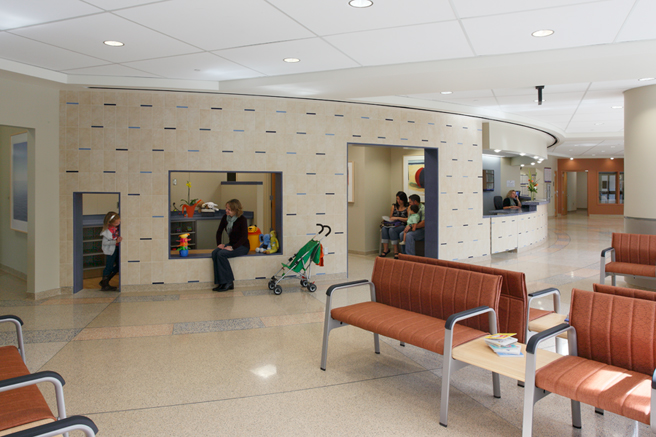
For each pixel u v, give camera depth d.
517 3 3.74
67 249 6.73
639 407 2.20
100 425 2.96
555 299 3.95
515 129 10.71
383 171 11.21
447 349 2.99
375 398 3.36
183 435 2.84
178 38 4.63
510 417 3.08
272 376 3.77
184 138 6.95
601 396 2.33
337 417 3.07
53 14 3.97
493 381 3.39
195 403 3.28
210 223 9.35
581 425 2.94
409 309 4.02
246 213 10.09
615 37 4.62
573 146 17.19
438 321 3.62
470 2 3.72
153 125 6.86
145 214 6.90
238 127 7.14
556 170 24.25
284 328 5.08
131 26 4.28
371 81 6.00
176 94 6.91
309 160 7.52
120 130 6.78
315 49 5.02
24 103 6.19
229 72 6.08
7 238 8.41
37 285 6.42
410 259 4.35
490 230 10.05
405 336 3.35
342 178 7.75
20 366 2.73
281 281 7.41
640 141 7.06
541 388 2.59
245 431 2.88
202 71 6.01
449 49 5.02
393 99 7.70
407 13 3.97
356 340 4.70
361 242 10.87
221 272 6.86
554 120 10.88
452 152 9.06
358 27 4.32
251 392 3.46
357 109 7.84
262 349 4.41
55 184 6.62
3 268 8.60
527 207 13.09
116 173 6.79
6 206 8.41
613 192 24.53
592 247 12.16
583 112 9.63
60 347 4.46
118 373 3.82
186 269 7.06
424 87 6.32
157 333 4.89
